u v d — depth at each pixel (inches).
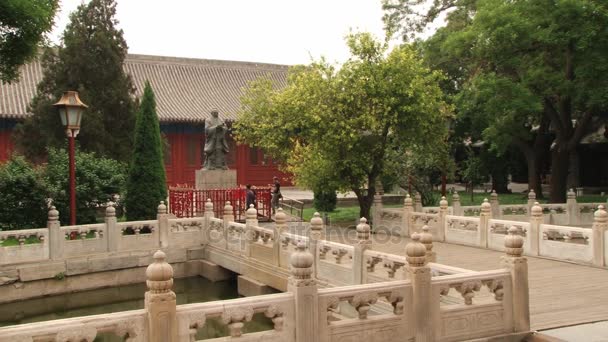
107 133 995.3
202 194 841.5
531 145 1359.5
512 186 1708.9
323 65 753.0
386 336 275.9
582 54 820.6
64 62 994.1
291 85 813.9
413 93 731.4
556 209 853.8
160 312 230.2
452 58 1128.2
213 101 1760.6
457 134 1283.2
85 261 608.7
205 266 665.6
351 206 1211.9
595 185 1529.3
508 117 1007.0
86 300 602.9
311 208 1122.7
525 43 847.1
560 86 860.0
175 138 1659.7
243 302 247.1
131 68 1779.0
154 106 750.5
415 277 282.2
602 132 1396.4
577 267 505.0
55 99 976.3
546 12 826.8
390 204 1255.5
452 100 1063.0
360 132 752.3
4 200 672.4
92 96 999.6
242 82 1908.2
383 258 368.5
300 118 746.8
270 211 874.8
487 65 973.2
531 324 323.3
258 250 558.6
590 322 327.6
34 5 466.3
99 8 1024.2
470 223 649.6
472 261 540.4
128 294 620.7
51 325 211.9
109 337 444.1
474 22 890.7
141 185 731.4
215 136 953.5
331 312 267.9
